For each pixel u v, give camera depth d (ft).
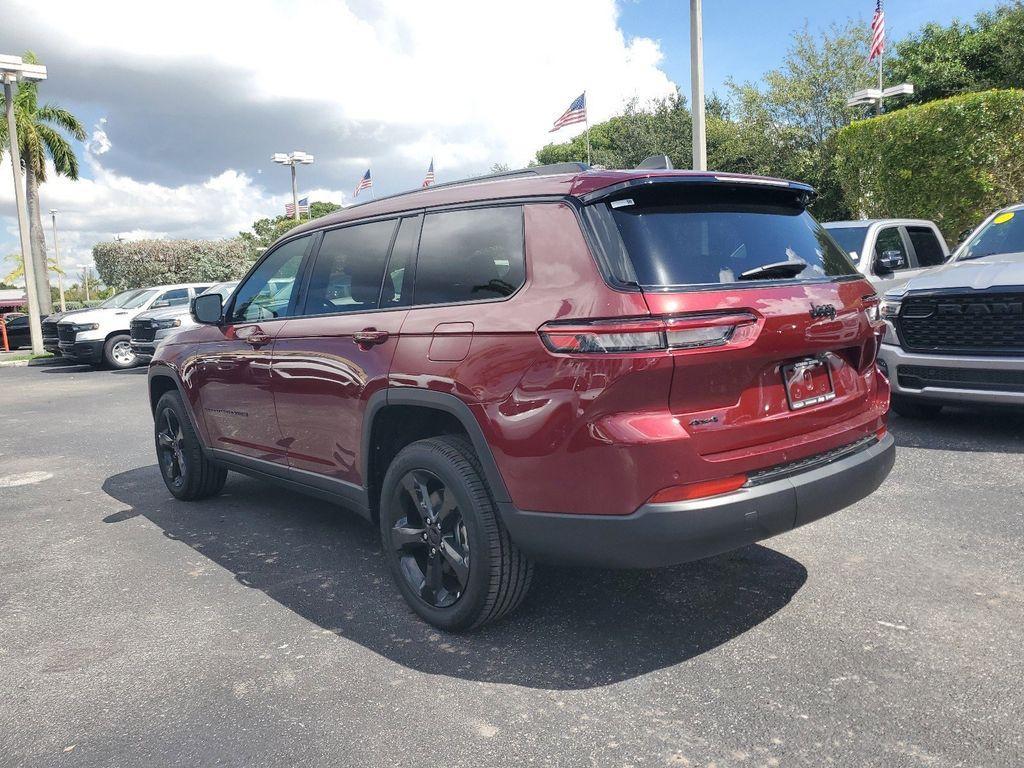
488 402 9.57
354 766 7.85
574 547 9.10
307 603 11.98
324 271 13.26
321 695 9.23
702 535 8.68
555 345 8.91
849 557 12.56
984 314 18.21
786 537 13.58
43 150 102.22
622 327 8.44
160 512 17.39
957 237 49.19
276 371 13.55
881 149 51.70
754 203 10.46
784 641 9.96
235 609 11.86
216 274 126.11
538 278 9.46
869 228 28.81
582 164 10.27
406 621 11.19
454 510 10.39
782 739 7.95
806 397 9.80
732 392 8.99
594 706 8.73
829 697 8.66
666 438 8.50
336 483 12.70
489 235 10.30
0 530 16.61
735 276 9.27
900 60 83.25
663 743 7.98
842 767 7.47
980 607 10.62
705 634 10.28
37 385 48.52
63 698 9.42
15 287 194.08
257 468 14.92
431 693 9.17
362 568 13.43
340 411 12.12
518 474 9.35
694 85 41.63
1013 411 22.48
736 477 9.00
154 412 18.54
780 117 80.84
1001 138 46.50
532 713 8.65
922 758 7.54
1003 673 8.96
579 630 10.57
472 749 8.04
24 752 8.34
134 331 53.11
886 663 9.30
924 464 17.54
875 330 10.86
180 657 10.36
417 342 10.65
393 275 11.64
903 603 10.85
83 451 25.49
